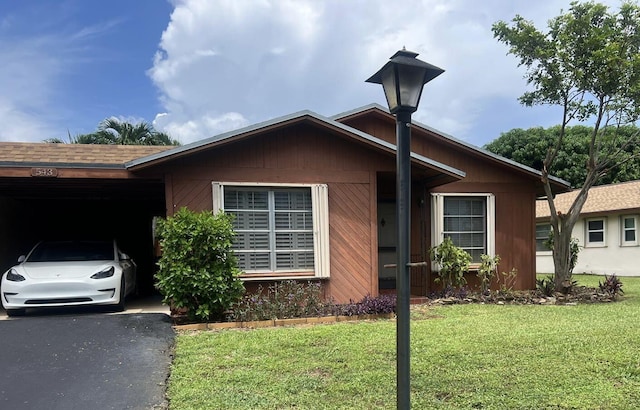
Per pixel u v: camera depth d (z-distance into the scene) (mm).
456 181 9930
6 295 7191
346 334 6137
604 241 16734
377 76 3359
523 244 10844
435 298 9391
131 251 12469
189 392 4105
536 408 3715
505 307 8531
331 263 8484
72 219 12258
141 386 4352
